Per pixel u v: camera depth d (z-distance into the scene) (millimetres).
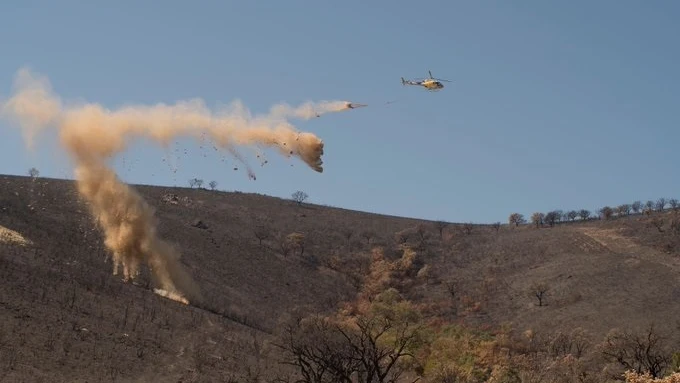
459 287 132750
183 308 77188
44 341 54062
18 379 46344
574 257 137125
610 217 174500
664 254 132125
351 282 136000
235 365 61312
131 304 70750
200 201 162375
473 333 93062
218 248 128125
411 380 72250
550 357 80125
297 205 179750
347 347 63844
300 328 76875
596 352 81312
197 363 58812
